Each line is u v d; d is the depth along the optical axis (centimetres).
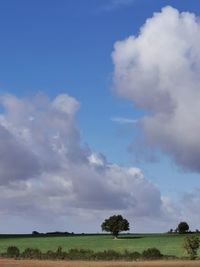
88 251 10712
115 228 19850
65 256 10194
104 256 9938
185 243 9712
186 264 8175
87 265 8188
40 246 14938
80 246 14650
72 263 8681
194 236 9731
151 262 8806
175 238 18212
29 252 10806
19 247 14438
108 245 14938
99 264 8362
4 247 14525
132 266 7856
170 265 7956
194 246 9650
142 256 9912
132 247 13662
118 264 8312
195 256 9669
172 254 10862
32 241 18300
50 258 10069
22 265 8306
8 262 9056
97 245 15050
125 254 10144
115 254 10131
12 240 19512
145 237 19800
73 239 19512
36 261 9312
